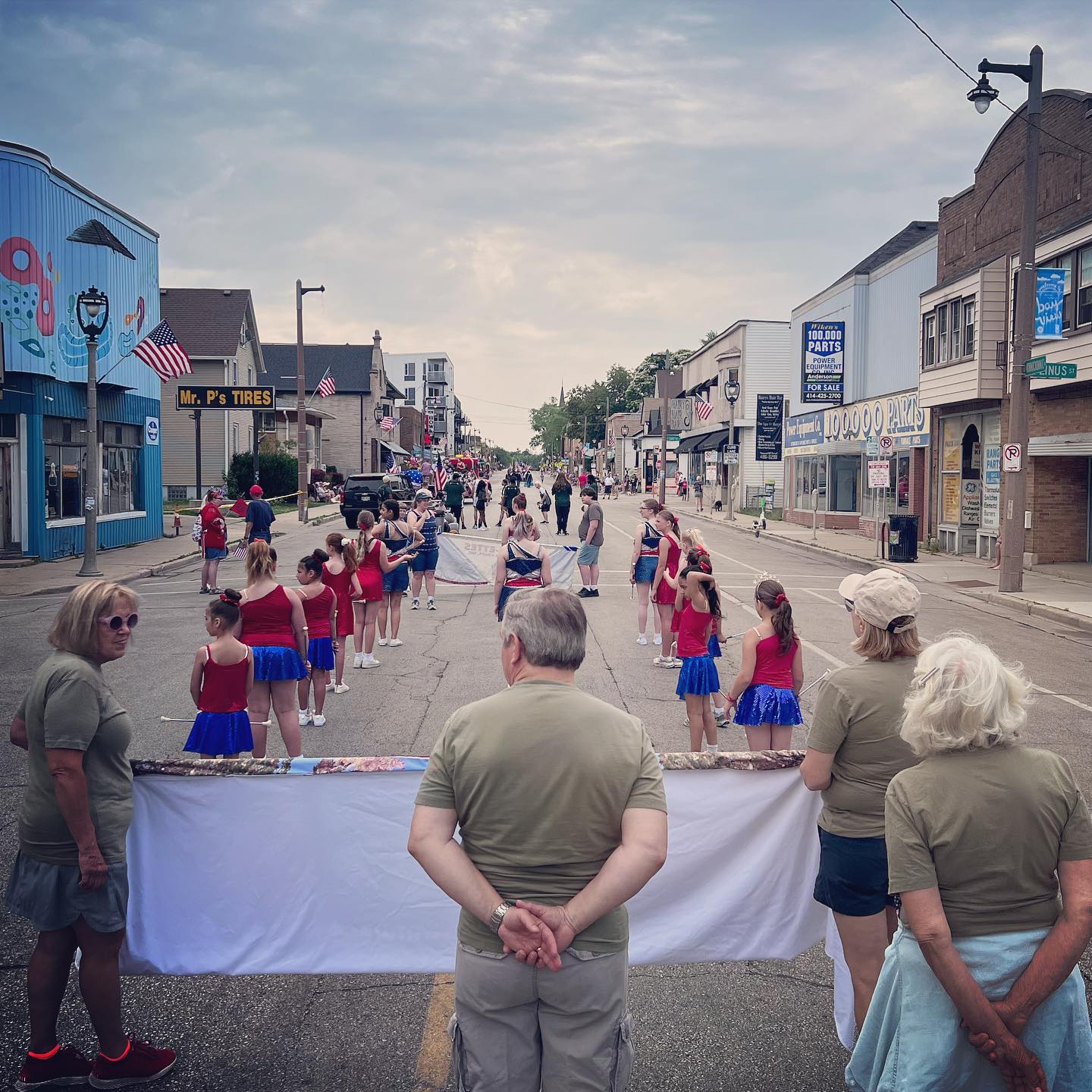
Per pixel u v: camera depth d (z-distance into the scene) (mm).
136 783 3889
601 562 23031
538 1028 2668
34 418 21656
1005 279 22172
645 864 2539
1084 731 8875
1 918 5020
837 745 3445
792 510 40125
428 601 16312
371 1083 3660
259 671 6914
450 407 142625
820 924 4047
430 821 2639
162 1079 3682
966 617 15977
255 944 3910
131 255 26297
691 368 62969
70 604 3535
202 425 48750
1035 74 17547
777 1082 3678
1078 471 21672
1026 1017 2537
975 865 2594
